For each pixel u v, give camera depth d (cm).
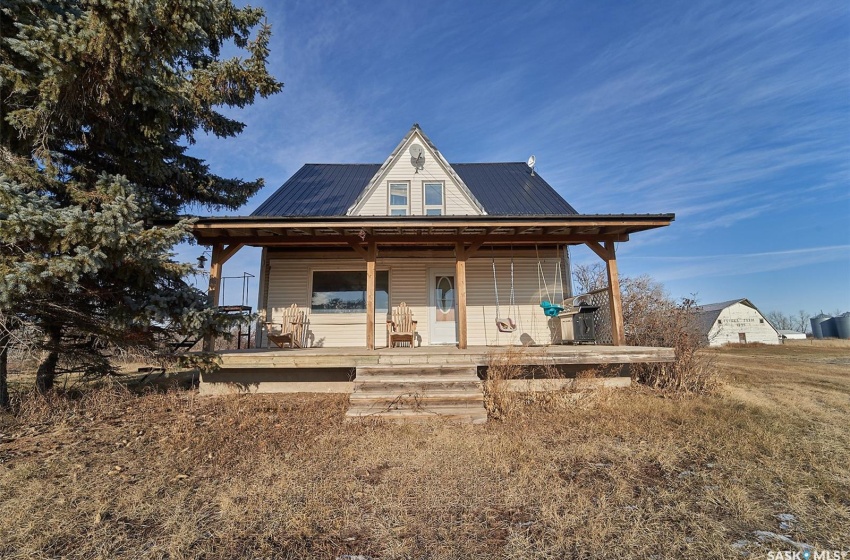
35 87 559
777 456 420
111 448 458
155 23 562
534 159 1425
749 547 265
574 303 1061
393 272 1099
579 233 895
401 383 627
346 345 1068
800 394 764
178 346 841
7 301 502
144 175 823
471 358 702
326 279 1095
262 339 1048
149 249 619
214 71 853
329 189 1270
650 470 391
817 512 312
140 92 629
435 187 1145
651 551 260
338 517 303
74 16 577
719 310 4094
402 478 369
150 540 273
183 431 518
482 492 342
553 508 309
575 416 572
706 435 481
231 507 314
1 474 379
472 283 1106
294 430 525
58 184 652
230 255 855
